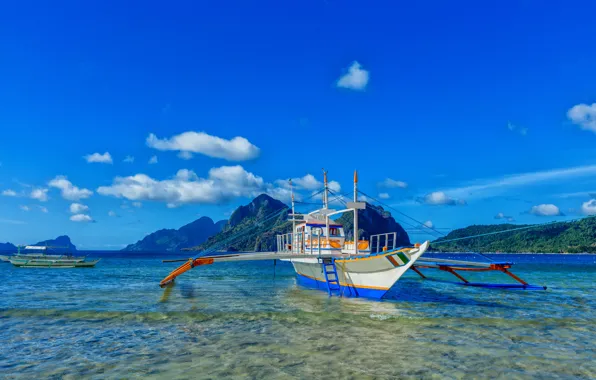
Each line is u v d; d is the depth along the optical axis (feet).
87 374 27.40
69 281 103.09
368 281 61.87
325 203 86.89
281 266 207.31
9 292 74.84
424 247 50.60
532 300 65.36
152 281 103.86
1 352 32.65
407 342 36.09
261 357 31.30
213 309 53.52
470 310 54.13
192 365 29.32
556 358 31.60
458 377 27.02
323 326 42.75
